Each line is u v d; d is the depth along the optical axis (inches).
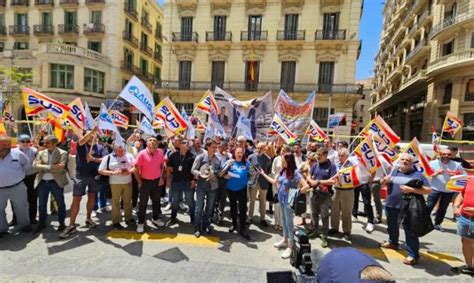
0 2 1256.8
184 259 169.6
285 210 180.5
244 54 1044.5
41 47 1019.3
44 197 198.7
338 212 223.1
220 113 456.4
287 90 1013.2
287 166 183.8
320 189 205.3
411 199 173.2
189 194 228.2
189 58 1087.6
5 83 1017.5
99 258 166.1
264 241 202.1
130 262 162.9
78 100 227.1
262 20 1021.2
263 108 427.8
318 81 1001.5
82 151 203.5
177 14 1085.8
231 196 212.5
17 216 193.8
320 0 970.7
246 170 212.5
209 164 212.4
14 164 189.9
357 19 952.9
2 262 157.2
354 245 204.1
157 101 1407.5
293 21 1002.7
